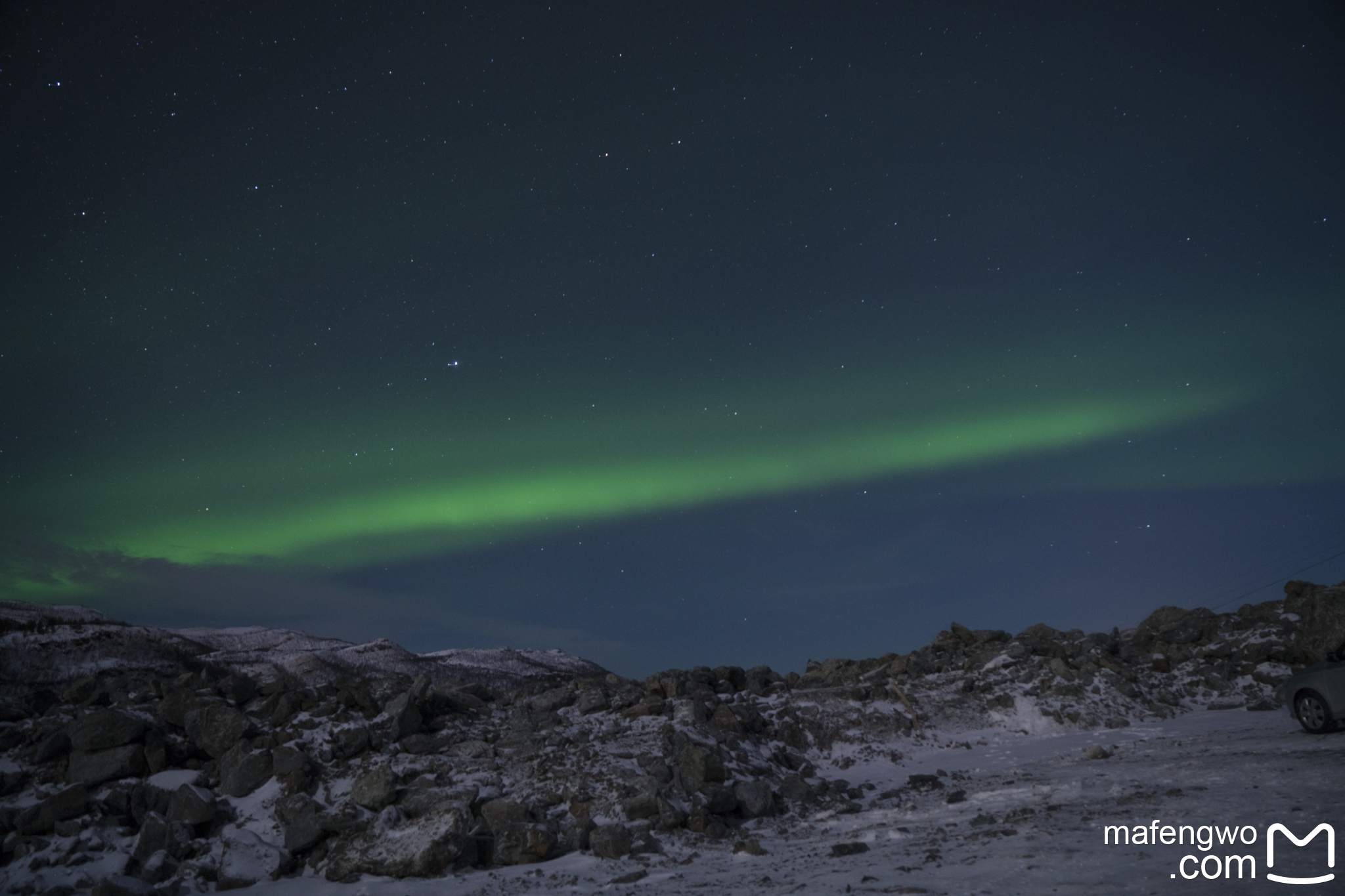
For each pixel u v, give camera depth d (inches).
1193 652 976.9
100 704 671.8
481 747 631.8
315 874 480.7
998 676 934.4
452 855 466.3
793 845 472.4
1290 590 1008.9
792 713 840.3
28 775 567.2
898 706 871.7
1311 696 576.7
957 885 297.1
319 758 596.4
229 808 543.8
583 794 559.5
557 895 403.2
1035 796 490.3
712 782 576.4
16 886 451.2
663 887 391.9
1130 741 714.2
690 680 946.7
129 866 480.1
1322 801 358.0
